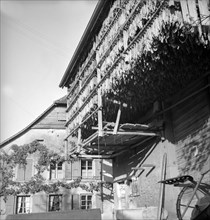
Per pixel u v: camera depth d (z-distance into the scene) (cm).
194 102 1012
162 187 1095
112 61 1026
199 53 810
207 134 937
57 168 2353
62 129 2459
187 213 970
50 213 784
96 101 1145
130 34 890
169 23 675
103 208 2197
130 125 1105
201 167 952
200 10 643
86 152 1555
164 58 845
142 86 1020
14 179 2272
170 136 1127
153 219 1088
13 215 777
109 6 1110
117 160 1627
